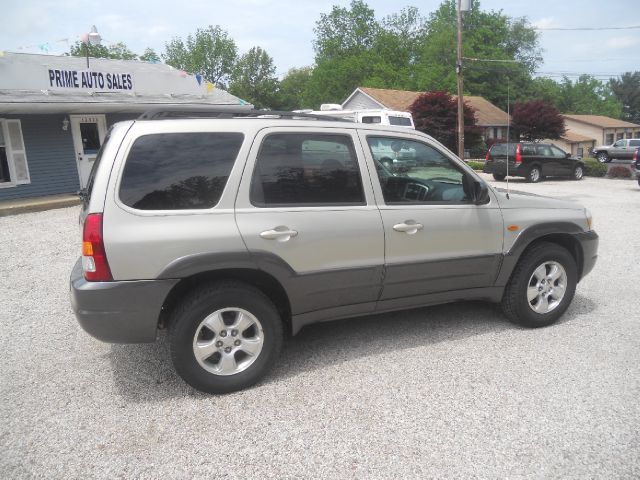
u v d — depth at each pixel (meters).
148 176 3.33
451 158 4.34
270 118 3.76
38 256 7.88
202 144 3.50
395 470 2.73
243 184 3.53
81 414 3.34
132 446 2.98
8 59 13.57
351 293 3.94
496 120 40.62
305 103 67.25
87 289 3.21
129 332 3.32
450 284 4.32
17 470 2.77
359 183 3.94
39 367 4.07
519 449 2.90
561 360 4.00
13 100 13.37
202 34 63.38
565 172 21.86
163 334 4.74
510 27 44.25
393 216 3.99
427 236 4.12
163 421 3.25
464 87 47.25
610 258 7.45
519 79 42.41
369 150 4.02
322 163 3.82
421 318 5.00
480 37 44.72
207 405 3.43
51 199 14.29
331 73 61.25
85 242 3.22
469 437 3.01
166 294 3.32
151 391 3.65
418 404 3.38
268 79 64.12
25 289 6.24
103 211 3.22
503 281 4.52
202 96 18.56
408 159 4.19
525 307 4.57
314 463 2.80
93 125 16.47
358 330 4.70
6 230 10.20
